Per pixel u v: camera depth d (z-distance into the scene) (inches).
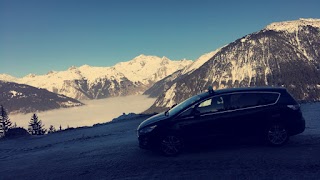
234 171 330.0
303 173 308.3
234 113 403.2
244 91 414.3
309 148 387.2
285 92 417.7
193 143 406.6
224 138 403.2
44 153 566.3
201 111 406.9
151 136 410.6
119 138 619.5
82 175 373.1
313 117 619.8
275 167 330.0
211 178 318.3
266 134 403.9
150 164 384.8
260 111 403.9
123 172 366.0
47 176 389.1
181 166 364.2
